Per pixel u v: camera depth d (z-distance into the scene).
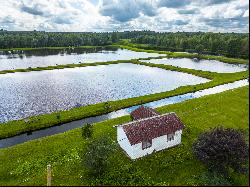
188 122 53.12
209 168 34.19
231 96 70.50
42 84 94.00
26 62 148.75
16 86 90.88
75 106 70.00
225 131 35.09
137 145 39.19
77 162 38.94
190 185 33.09
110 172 35.78
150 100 73.75
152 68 129.50
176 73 116.06
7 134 52.12
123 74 112.81
